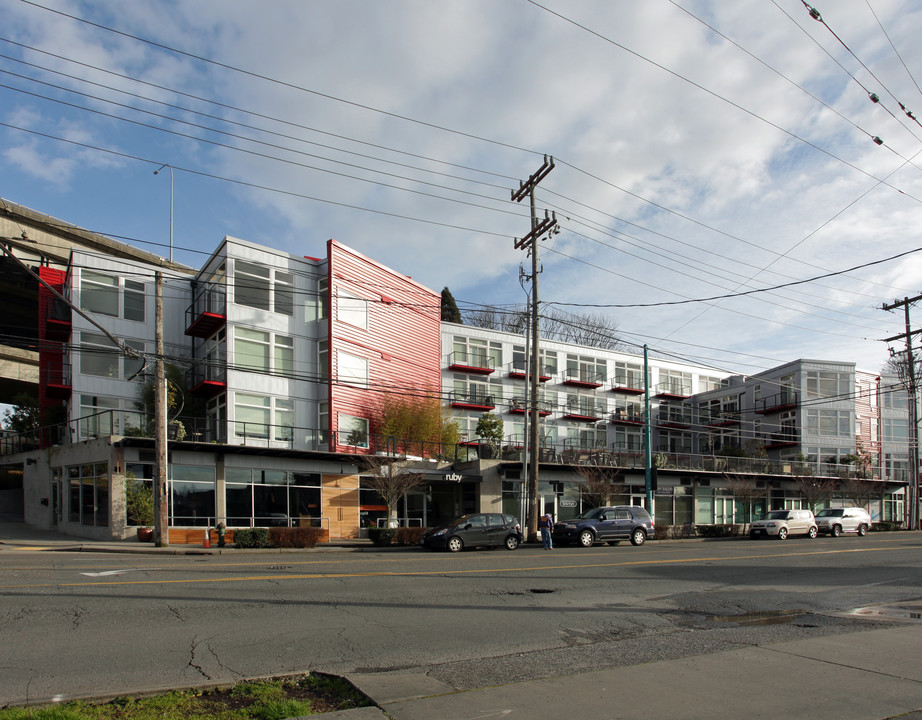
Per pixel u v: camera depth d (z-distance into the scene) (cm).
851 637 938
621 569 1798
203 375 3334
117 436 2556
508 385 4797
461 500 3791
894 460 5612
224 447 2758
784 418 5372
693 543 3108
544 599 1295
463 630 1002
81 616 1018
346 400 3416
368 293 3669
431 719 576
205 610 1097
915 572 1827
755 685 692
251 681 708
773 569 1864
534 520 2966
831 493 5003
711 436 5334
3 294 4216
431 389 3862
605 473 3850
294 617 1062
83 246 4316
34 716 562
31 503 3194
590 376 5219
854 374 5438
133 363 3195
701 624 1091
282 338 3288
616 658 834
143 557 2000
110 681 710
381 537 2767
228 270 3130
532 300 3056
